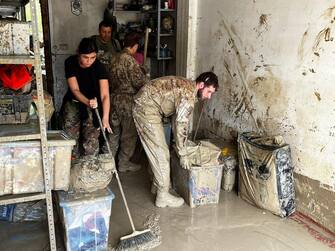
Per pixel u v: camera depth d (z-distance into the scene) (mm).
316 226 2717
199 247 2436
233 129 3615
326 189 2637
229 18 3498
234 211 2939
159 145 2840
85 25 4984
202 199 3012
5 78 2080
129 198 3158
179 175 3141
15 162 2037
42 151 2053
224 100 3717
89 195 2246
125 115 3564
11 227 2645
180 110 2674
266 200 2871
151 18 5090
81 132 3270
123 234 2582
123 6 5086
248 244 2480
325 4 2475
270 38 3006
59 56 4957
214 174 2967
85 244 2262
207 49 3928
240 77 3434
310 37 2621
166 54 5039
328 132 2564
